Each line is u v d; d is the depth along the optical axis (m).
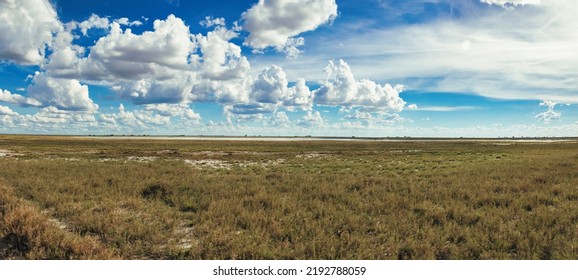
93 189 15.35
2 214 9.62
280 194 14.39
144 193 14.90
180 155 46.09
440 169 25.78
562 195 13.95
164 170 24.36
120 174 21.17
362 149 70.69
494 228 9.09
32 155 42.53
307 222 9.50
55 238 7.63
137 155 45.56
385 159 39.19
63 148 63.56
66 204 11.66
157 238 8.31
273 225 9.11
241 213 10.63
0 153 46.69
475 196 13.70
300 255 7.43
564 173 20.83
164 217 10.33
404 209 11.52
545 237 8.10
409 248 7.75
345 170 26.48
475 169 24.38
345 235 8.52
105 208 11.31
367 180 18.88
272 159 40.31
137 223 9.30
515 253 7.73
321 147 80.19
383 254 7.55
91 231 9.07
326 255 7.52
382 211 11.52
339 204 12.30
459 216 10.40
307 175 21.28
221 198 13.62
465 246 7.81
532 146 80.94
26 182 16.58
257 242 8.12
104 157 40.94
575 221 9.70
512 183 16.91
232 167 29.72
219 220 10.03
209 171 25.27
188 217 10.83
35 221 8.31
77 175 20.47
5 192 13.54
